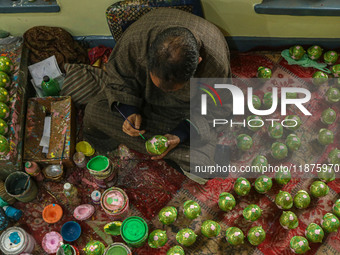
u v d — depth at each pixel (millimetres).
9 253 2221
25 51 2709
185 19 1966
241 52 3016
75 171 2660
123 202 2346
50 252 2365
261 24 2756
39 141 2559
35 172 2459
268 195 2576
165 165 2674
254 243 2320
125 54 2059
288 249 2412
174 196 2584
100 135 2631
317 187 2480
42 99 2625
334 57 2908
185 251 2416
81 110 2818
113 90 2188
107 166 2369
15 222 2516
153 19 1980
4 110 2338
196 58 1614
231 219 2508
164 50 1561
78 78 2646
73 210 2557
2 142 2234
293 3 2576
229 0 2533
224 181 2621
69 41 2770
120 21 2412
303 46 2986
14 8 2525
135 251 2422
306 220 2502
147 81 2139
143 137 2307
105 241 2459
